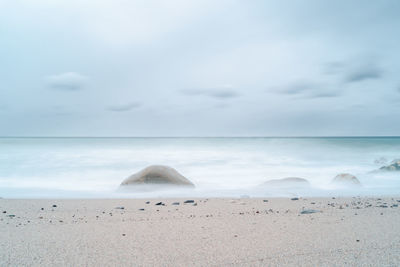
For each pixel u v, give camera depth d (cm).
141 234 570
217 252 465
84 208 847
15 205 884
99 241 525
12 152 2458
